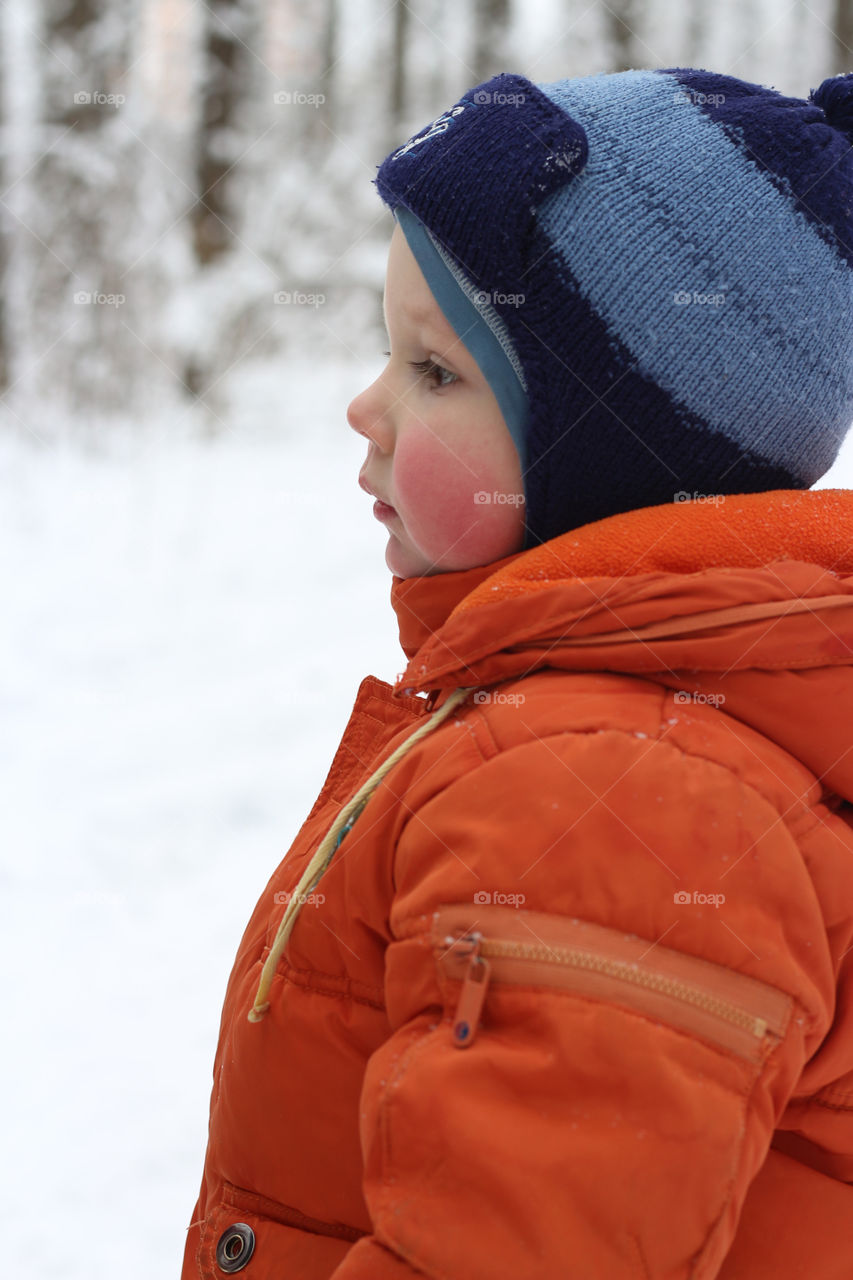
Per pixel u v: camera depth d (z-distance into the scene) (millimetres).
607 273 996
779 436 1044
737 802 820
